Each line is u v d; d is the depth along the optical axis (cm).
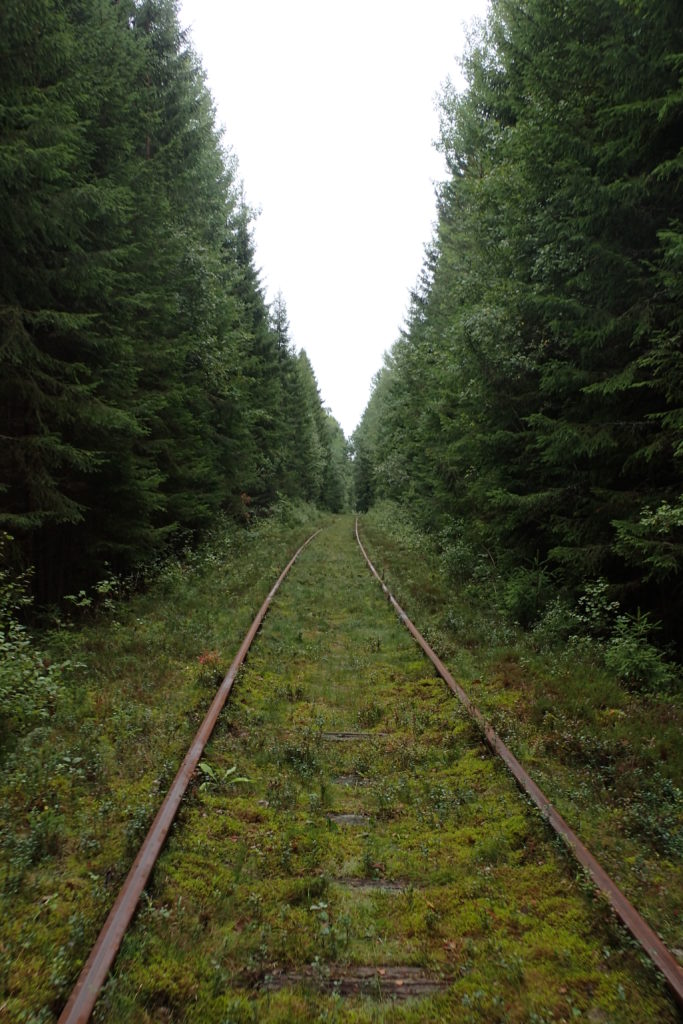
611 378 793
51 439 854
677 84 687
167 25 1700
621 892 351
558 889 368
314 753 553
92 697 670
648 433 823
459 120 1533
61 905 342
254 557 1911
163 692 697
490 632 975
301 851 412
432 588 1381
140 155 1559
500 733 584
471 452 1241
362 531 3581
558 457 909
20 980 283
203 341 1652
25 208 760
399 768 539
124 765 515
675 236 644
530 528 1120
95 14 1127
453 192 1833
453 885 381
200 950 316
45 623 957
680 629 865
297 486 4634
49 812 432
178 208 1644
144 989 283
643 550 769
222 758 536
